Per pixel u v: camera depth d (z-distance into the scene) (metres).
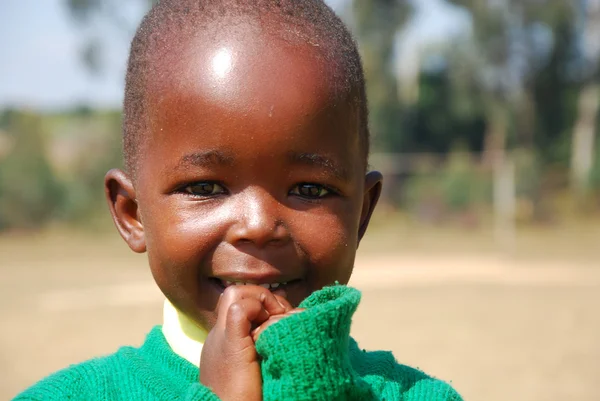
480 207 35.72
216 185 1.96
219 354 1.81
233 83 1.89
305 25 2.02
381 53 41.50
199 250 1.93
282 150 1.89
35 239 33.38
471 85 42.03
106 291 18.09
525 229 34.59
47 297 17.23
